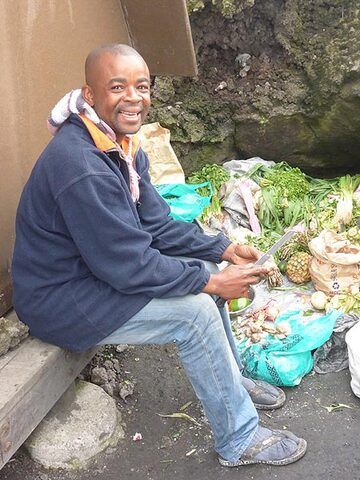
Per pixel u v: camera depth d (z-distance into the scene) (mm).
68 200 2201
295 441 2691
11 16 2732
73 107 2314
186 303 2371
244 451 2619
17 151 2865
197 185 4133
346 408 2953
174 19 3645
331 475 2602
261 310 3393
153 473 2662
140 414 2965
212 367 2436
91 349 2857
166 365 3271
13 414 2332
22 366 2467
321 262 3541
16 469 2652
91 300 2365
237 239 3961
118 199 2246
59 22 3123
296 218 4098
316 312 3438
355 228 3855
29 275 2432
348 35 4152
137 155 2648
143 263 2268
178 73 3969
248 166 4441
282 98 4379
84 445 2691
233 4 4199
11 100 2787
